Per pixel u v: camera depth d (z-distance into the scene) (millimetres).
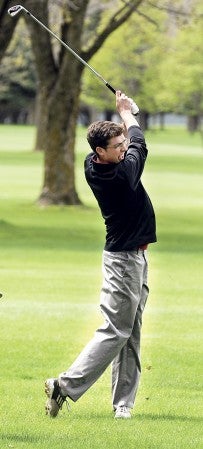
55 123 72125
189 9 68812
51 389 17641
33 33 69312
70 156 73438
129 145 17547
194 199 88250
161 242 55156
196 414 18812
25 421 17781
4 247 51281
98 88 183000
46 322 29266
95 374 17562
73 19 67250
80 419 18047
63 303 33031
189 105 189000
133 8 59094
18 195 86562
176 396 20438
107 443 16281
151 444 16297
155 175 117750
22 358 24031
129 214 17406
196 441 16578
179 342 26594
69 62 69000
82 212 71688
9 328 28156
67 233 58781
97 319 29969
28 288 36469
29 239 55344
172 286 37875
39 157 145250
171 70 168750
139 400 19969
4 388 20781
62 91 70625
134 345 18125
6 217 67562
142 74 180000
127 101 18203
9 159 140250
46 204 73688
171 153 165250
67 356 24359
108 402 19641
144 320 30078
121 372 18203
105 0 86875
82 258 46938
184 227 64500
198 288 37375
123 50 168500
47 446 16031
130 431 17125
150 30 90688
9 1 55750
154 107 191500
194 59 160000
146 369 23109
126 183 17219
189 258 47656
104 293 17750
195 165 138250
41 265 43906
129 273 17516
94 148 17172
